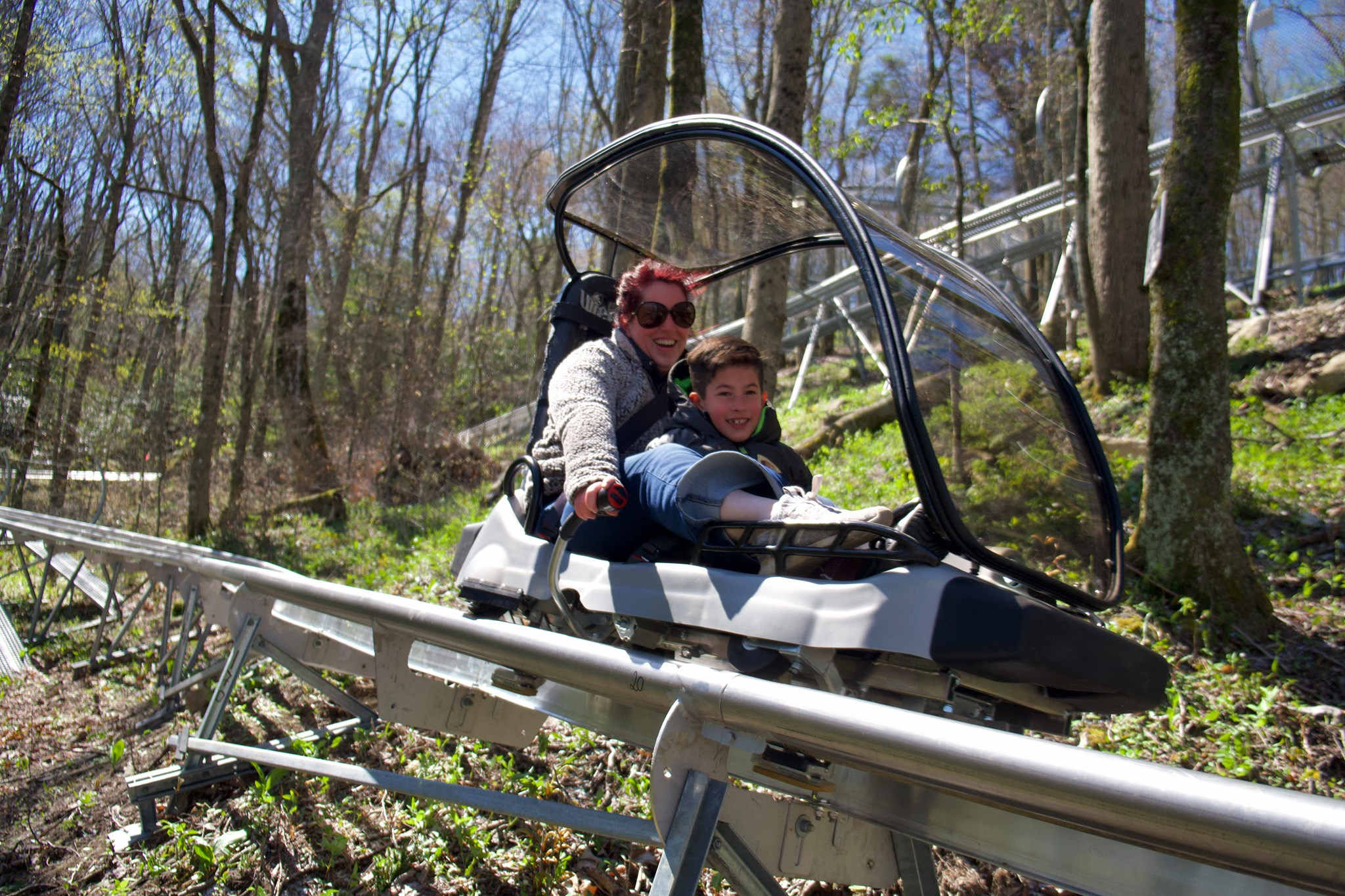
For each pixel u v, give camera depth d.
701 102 7.62
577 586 2.68
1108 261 10.30
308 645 4.07
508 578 2.91
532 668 2.43
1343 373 9.07
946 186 12.80
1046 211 18.06
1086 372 11.31
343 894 2.99
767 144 2.54
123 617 7.16
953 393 2.45
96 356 13.26
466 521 11.05
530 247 28.84
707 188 3.08
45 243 12.70
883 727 1.54
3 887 3.25
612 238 3.72
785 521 2.22
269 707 4.68
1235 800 1.17
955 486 2.36
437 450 15.45
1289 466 7.34
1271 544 5.95
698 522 2.42
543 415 3.29
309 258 14.99
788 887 3.03
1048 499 2.58
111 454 12.83
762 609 2.18
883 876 2.51
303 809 3.54
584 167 3.12
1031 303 24.14
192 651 5.85
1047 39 18.52
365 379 18.16
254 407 15.90
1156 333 5.39
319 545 10.66
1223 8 5.18
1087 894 1.57
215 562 4.44
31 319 12.82
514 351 29.67
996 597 1.93
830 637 2.03
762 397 2.87
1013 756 1.38
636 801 3.42
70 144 12.80
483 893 2.99
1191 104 5.24
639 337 3.05
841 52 11.12
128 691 5.29
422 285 18.86
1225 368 5.19
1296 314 11.15
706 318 28.23
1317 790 3.49
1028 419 2.65
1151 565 5.25
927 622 1.93
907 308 2.42
